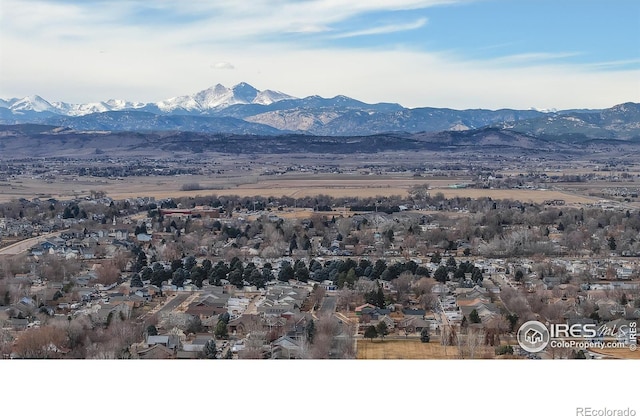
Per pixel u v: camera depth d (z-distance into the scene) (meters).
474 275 137.12
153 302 122.56
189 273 139.38
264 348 93.94
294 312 110.75
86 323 100.69
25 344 91.81
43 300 120.88
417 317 106.44
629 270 142.12
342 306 117.81
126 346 95.44
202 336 100.50
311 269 143.62
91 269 148.75
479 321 103.56
